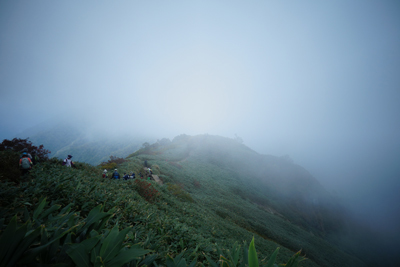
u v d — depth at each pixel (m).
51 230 1.30
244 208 27.86
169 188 17.19
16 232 0.95
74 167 9.26
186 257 3.40
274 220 31.31
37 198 3.19
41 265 0.99
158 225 4.88
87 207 3.81
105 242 1.10
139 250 1.13
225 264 1.31
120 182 9.98
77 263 0.99
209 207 19.25
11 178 4.87
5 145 9.66
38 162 7.14
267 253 13.28
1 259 0.89
